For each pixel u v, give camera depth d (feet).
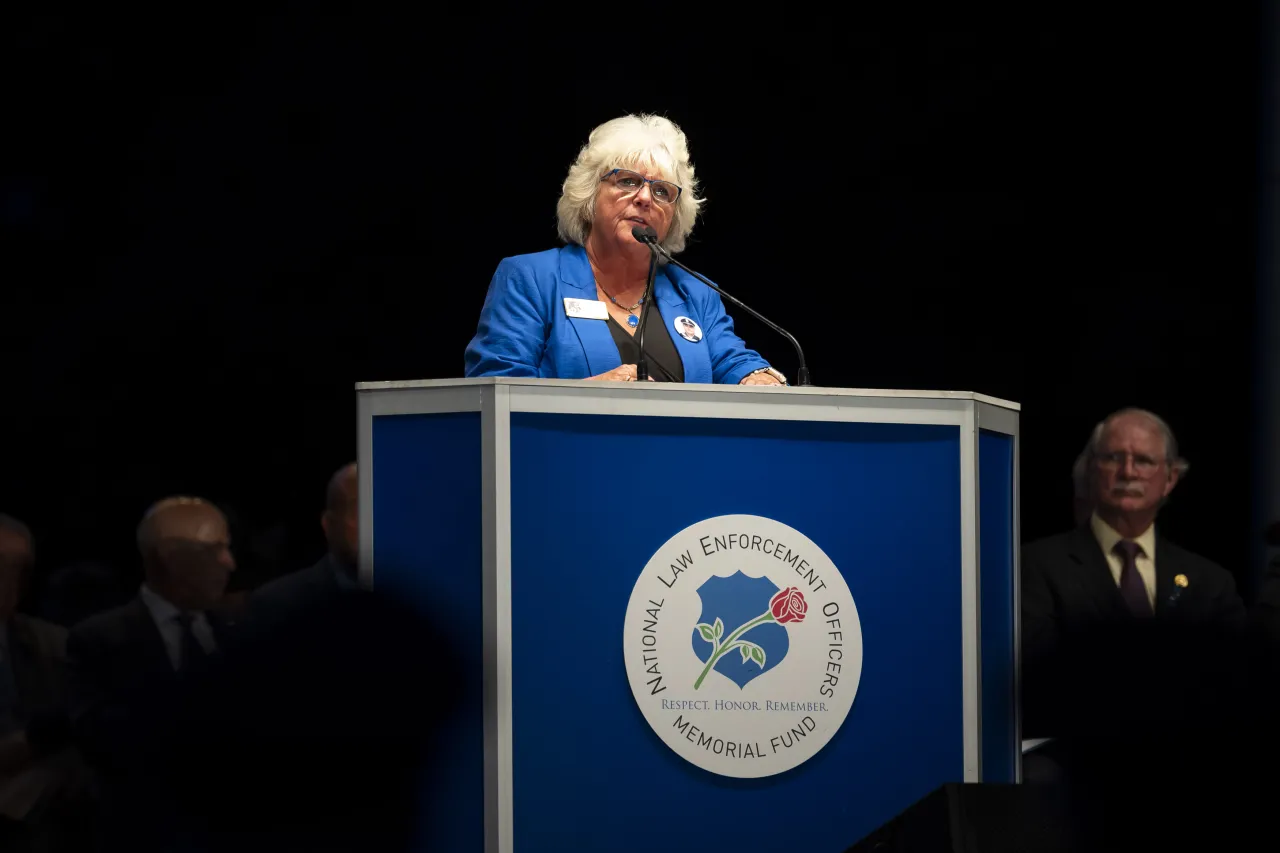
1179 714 14.70
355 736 15.38
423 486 20.48
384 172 65.41
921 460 21.59
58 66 65.31
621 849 19.75
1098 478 40.81
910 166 63.98
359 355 66.90
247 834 15.56
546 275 27.37
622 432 20.33
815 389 21.12
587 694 19.83
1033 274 62.39
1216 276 59.21
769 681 20.48
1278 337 57.62
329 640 15.38
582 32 63.82
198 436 67.51
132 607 40.04
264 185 66.33
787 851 20.36
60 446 67.41
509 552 19.63
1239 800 14.96
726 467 20.66
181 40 64.69
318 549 67.05
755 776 20.30
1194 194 59.72
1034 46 62.08
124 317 67.46
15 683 37.58
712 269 64.49
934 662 21.35
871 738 20.92
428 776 19.71
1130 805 15.35
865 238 64.28
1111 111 61.26
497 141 64.90
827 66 63.93
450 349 66.03
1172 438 40.96
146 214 67.05
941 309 63.57
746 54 63.93
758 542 20.62
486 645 19.51
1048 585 40.42
